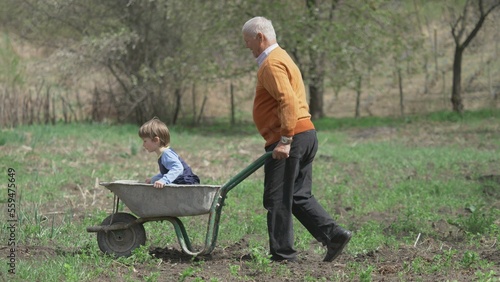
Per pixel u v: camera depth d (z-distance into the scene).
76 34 51.81
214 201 14.76
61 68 48.94
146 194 14.77
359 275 13.69
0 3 51.28
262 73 14.38
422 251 16.12
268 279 13.70
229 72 49.81
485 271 13.99
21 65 53.47
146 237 16.84
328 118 54.97
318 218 14.93
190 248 15.41
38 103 49.72
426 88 60.41
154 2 49.22
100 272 13.80
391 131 46.91
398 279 13.59
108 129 43.81
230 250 16.67
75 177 26.78
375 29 48.41
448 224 19.81
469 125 47.78
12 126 43.31
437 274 13.88
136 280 13.48
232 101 54.41
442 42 68.06
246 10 47.41
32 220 19.00
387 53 52.28
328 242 14.92
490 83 57.56
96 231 15.05
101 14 50.16
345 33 47.50
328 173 29.34
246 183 26.02
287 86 14.10
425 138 43.03
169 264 14.97
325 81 54.41
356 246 16.95
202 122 55.12
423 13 61.09
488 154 34.59
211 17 48.47
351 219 20.81
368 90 64.62
